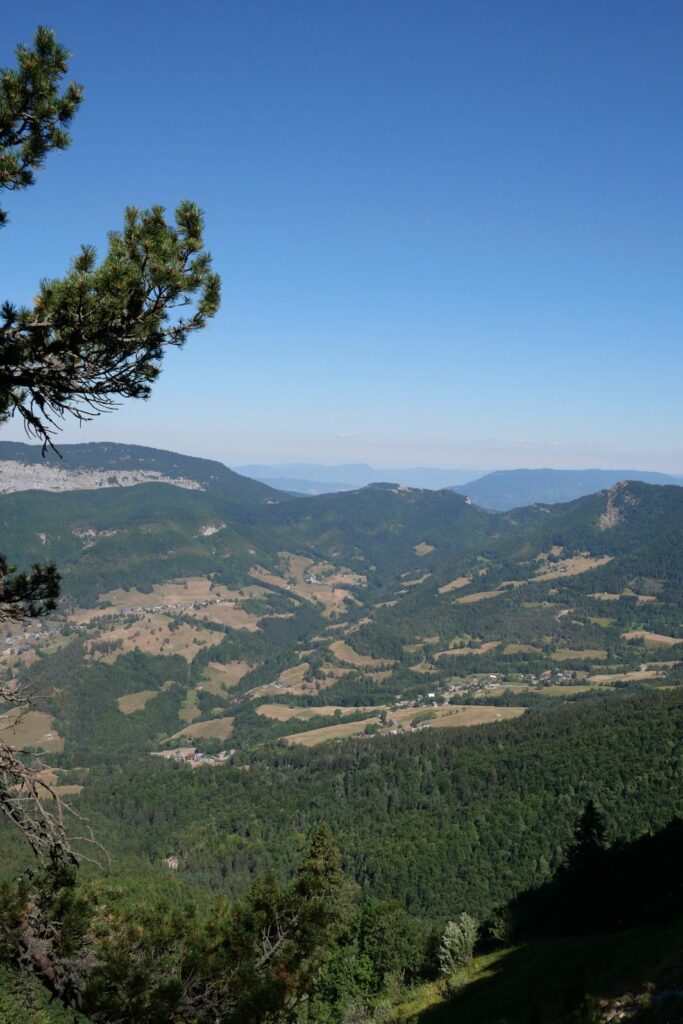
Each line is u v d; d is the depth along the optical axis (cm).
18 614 1093
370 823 12850
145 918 1012
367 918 5088
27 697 948
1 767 885
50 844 893
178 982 909
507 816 11588
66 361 960
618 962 2969
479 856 10688
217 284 1010
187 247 980
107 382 1025
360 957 4878
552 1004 2752
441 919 9294
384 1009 4097
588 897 4719
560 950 3894
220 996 937
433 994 4181
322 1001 4562
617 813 10456
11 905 887
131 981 889
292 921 1057
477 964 4431
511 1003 3238
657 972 2328
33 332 914
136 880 8044
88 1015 871
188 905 1073
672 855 4416
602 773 11944
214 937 1022
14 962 884
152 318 962
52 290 877
